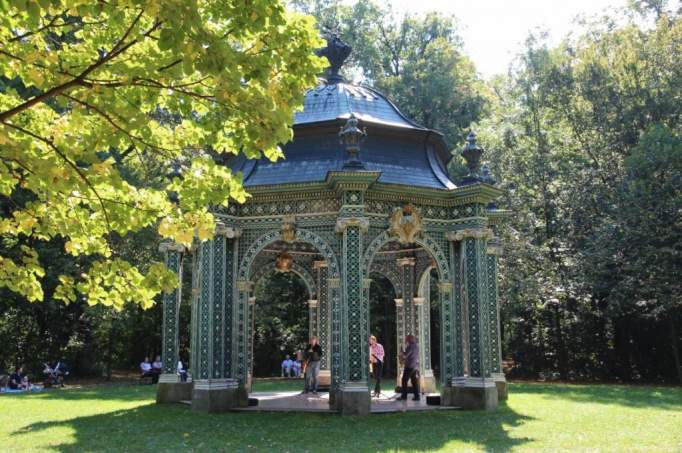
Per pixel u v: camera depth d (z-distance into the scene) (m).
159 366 32.00
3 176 8.31
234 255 17.23
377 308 39.56
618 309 31.42
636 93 34.88
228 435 13.01
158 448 11.79
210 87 7.92
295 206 17.25
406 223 17.12
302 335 41.12
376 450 11.38
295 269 23.42
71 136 8.42
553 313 36.19
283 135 7.40
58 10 6.98
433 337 40.41
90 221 9.05
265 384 27.97
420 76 42.78
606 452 11.14
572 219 35.00
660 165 30.94
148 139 8.23
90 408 18.28
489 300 20.84
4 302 33.12
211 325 16.44
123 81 7.46
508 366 39.19
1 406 19.09
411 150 18.94
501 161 37.53
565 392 23.56
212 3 6.95
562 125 38.28
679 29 35.00
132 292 8.97
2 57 7.93
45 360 36.44
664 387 28.25
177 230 8.84
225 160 17.89
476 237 17.44
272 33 7.41
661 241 30.02
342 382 15.87
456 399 17.16
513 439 12.56
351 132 16.53
